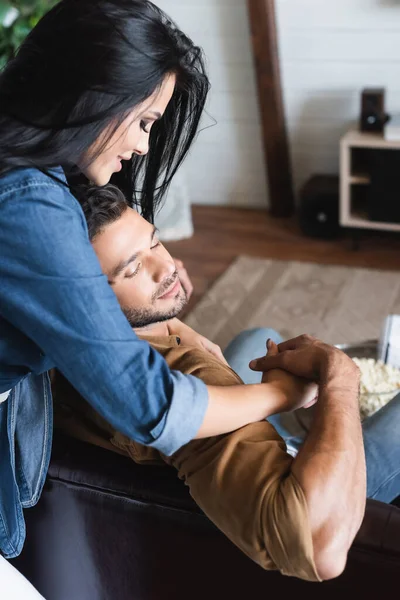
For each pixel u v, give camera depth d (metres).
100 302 0.85
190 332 1.36
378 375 1.67
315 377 1.06
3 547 1.15
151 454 1.09
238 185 3.79
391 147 2.97
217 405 0.93
